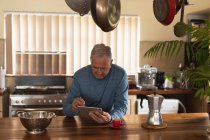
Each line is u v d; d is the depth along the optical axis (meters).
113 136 1.62
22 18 3.75
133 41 3.99
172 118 2.04
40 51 3.81
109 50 2.05
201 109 3.48
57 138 1.57
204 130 1.76
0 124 1.84
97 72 2.03
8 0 3.71
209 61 1.82
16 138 1.56
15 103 3.39
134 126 1.83
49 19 3.80
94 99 2.17
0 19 3.71
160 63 4.09
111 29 1.82
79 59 3.90
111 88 2.14
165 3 1.90
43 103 3.44
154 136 1.63
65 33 3.85
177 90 3.59
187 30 1.95
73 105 1.93
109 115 1.87
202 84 1.88
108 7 1.67
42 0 3.77
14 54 3.78
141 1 3.97
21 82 3.78
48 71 3.86
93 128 1.78
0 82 3.59
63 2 3.80
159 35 4.04
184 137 1.62
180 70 3.84
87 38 3.89
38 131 1.68
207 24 1.82
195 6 3.82
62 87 3.85
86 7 1.98
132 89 3.60
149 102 1.81
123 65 3.99
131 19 3.97
